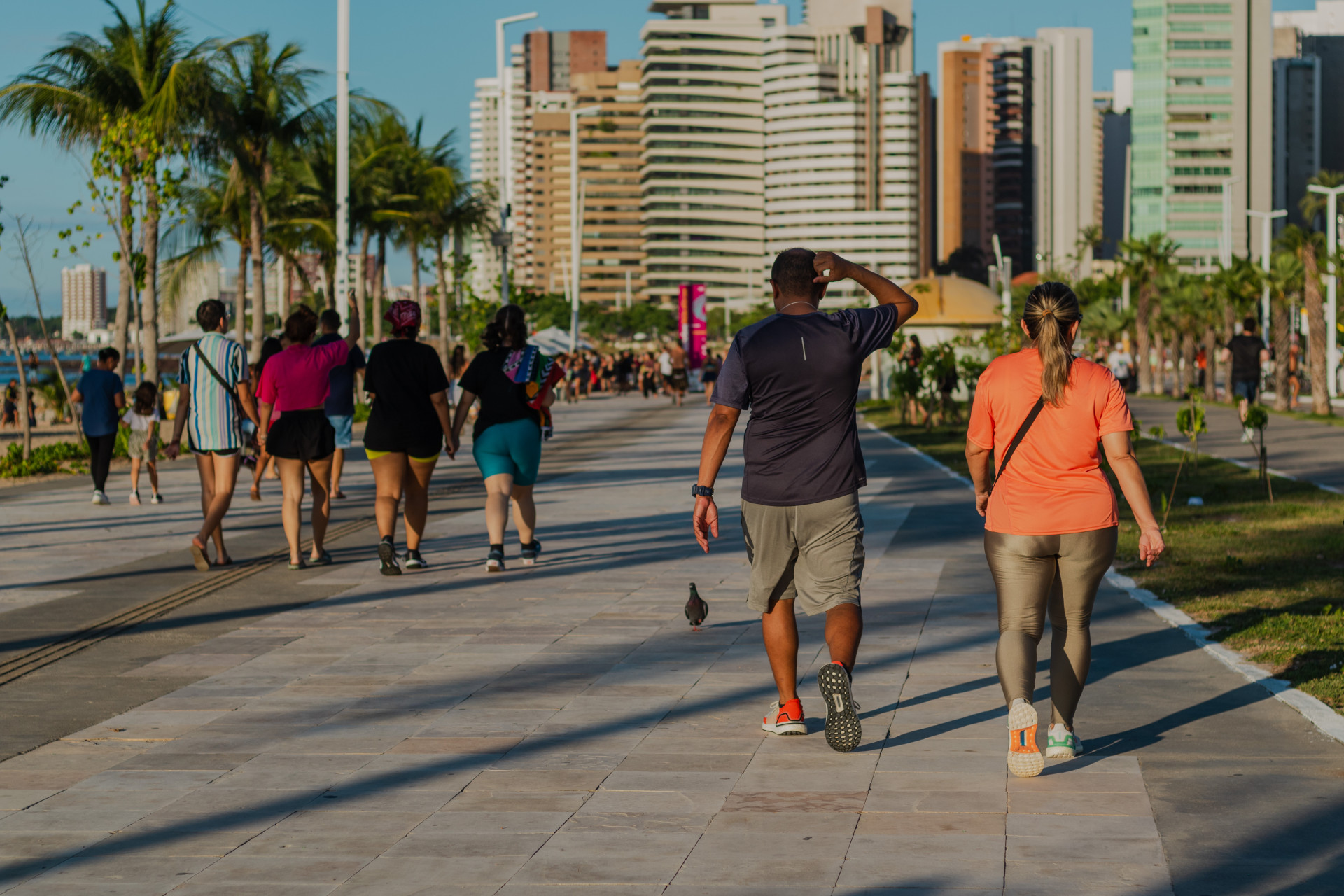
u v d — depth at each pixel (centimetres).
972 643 908
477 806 585
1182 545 1363
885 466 2328
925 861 507
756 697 773
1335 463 2319
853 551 665
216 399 1286
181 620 1045
